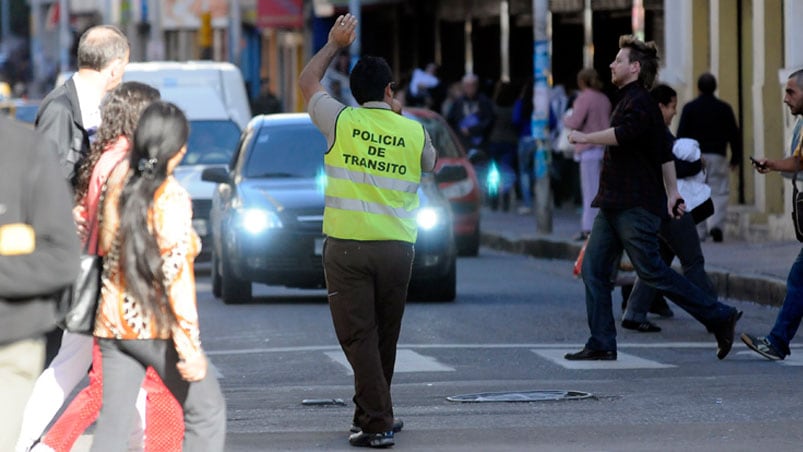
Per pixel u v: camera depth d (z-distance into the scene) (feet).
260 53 440.86
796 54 159.74
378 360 64.90
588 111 164.86
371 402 64.69
